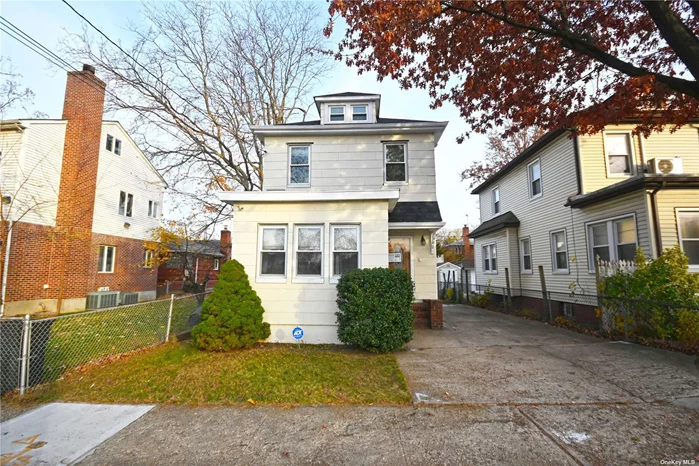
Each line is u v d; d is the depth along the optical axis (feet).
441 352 21.24
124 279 58.08
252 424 12.32
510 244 48.32
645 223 28.17
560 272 38.34
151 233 64.08
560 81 24.23
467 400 13.97
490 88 24.17
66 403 14.17
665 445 10.46
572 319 35.70
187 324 31.14
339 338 22.22
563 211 37.81
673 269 23.17
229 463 9.97
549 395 14.32
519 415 12.59
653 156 34.19
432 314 29.71
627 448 10.34
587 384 15.40
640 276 23.93
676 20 15.79
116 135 56.90
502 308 48.39
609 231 31.83
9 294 39.58
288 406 13.75
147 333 26.71
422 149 36.45
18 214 40.52
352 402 14.02
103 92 45.68
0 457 10.27
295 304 24.81
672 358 19.04
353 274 22.18
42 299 42.80
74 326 28.45
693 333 20.81
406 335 21.16
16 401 14.38
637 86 17.13
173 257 73.10
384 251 24.94
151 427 12.15
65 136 46.37
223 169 45.88
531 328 30.22
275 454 10.39
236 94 46.65
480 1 21.20
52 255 43.93
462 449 10.46
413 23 21.48
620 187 29.04
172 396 14.76
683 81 16.55
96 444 11.03
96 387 15.84
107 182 54.65
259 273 25.35
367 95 39.65
